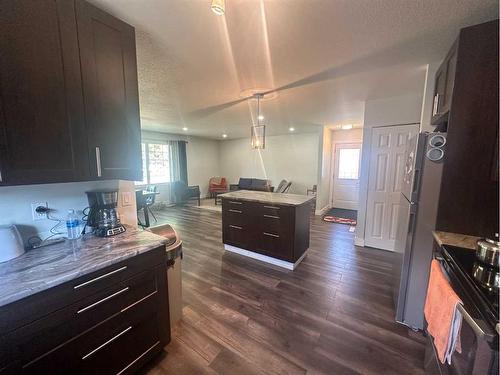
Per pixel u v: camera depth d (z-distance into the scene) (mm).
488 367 739
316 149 6980
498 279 969
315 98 3123
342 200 6613
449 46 1696
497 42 1312
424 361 1461
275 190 7469
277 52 1803
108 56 1316
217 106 3566
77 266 1104
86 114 1241
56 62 1104
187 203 7582
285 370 1453
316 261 3084
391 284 2492
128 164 1478
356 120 4781
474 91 1392
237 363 1507
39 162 1080
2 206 1291
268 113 4098
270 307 2092
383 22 1412
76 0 1158
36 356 947
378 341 1687
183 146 7504
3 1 932
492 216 1438
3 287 911
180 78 2357
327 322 1894
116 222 1661
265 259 3074
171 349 1614
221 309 2064
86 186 1649
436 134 1566
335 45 1696
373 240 3570
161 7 1291
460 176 1490
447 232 1561
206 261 3086
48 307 970
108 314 1197
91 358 1139
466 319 818
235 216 3234
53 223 1494
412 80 2416
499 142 1307
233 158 8758
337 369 1459
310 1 1217
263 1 1223
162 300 1497
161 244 1451
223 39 1619
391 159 3309
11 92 974
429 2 1229
